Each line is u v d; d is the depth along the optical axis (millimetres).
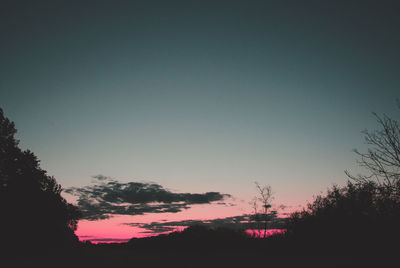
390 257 12742
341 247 21859
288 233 32500
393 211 11195
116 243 84750
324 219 24641
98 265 29344
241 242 52375
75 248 58906
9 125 43094
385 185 10805
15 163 43562
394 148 10023
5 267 28094
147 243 67625
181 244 57094
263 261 26641
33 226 43812
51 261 34188
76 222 57531
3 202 39906
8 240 39938
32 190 44562
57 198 50750
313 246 28484
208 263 28375
